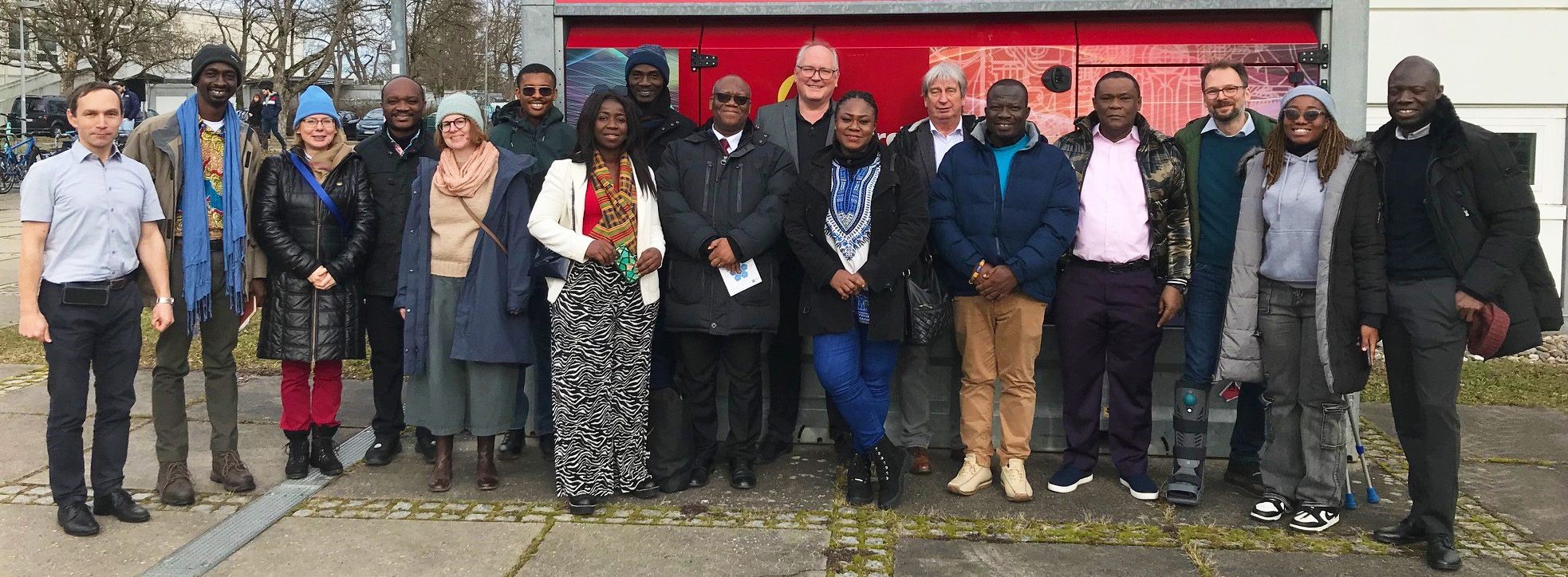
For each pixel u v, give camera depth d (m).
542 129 4.41
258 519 3.77
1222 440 4.56
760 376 4.21
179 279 3.86
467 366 4.07
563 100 4.76
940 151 4.23
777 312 3.99
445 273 3.96
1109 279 3.94
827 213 3.77
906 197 3.75
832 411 4.59
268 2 34.88
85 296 3.51
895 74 4.60
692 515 3.84
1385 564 3.41
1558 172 7.16
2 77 39.34
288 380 4.18
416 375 4.07
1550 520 3.84
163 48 33.41
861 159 3.77
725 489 4.14
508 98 38.78
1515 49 7.06
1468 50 7.10
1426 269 3.39
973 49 4.57
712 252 3.81
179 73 40.75
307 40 35.94
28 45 36.12
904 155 4.16
